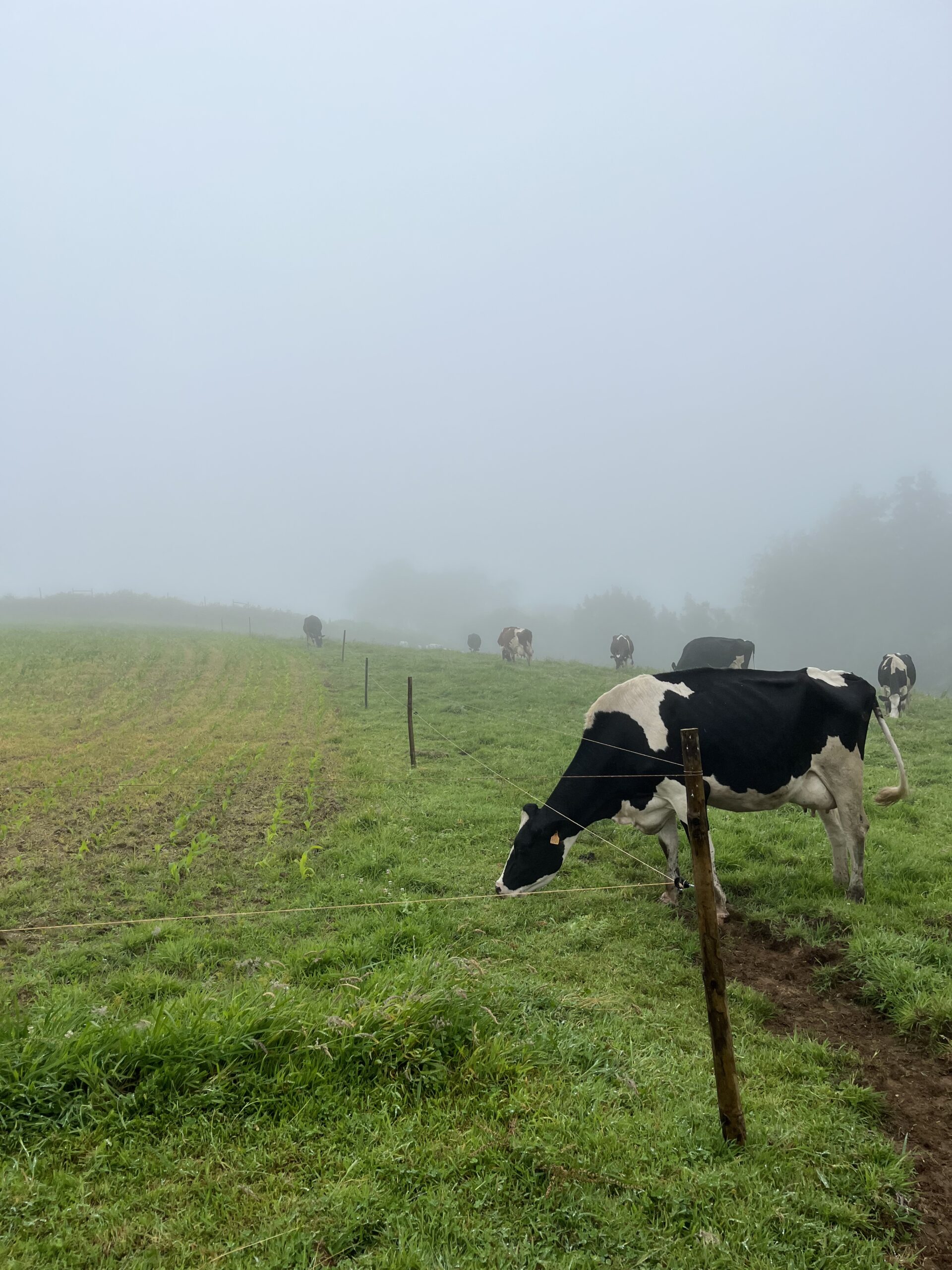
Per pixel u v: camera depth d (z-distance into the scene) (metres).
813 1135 4.32
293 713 22.25
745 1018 5.77
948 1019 5.46
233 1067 4.45
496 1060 4.69
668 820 8.20
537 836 7.99
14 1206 3.51
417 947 6.80
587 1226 3.54
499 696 23.72
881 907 7.60
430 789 12.82
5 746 17.23
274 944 7.05
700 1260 3.40
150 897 8.21
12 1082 4.18
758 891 8.30
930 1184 4.05
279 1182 3.74
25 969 6.61
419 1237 3.43
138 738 18.44
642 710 7.86
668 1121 4.31
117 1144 3.92
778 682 7.81
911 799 11.83
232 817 11.52
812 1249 3.51
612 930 7.43
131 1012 5.26
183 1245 3.35
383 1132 4.12
